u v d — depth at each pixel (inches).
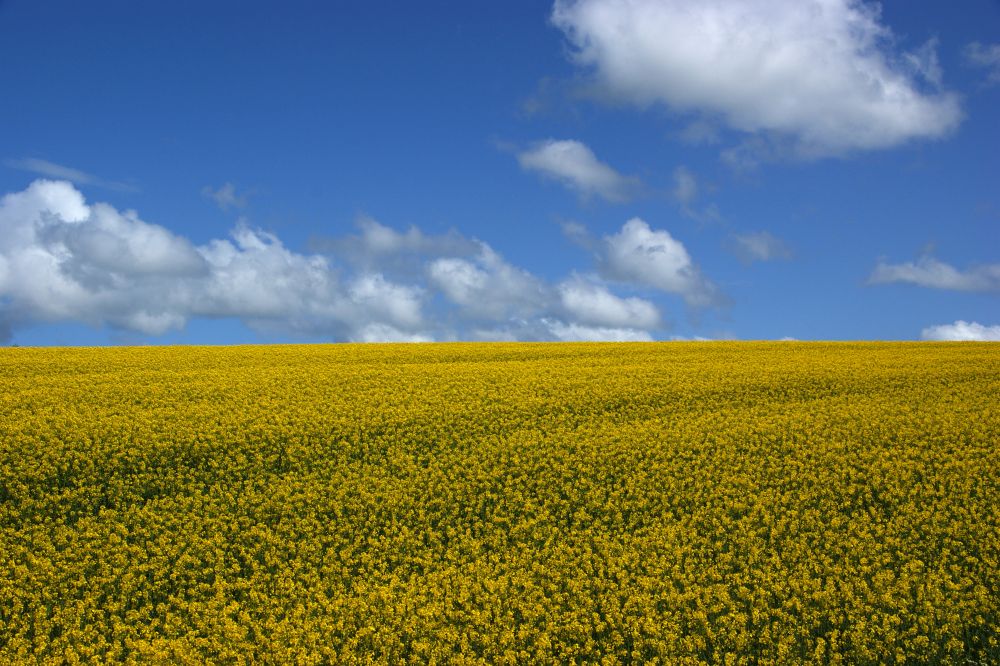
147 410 1026.7
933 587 581.0
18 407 1029.8
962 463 825.5
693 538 687.7
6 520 700.0
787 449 907.4
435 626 553.3
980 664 502.6
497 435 974.4
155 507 748.6
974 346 1902.1
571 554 661.9
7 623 549.0
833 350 1786.4
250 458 878.4
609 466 861.2
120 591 598.9
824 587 601.6
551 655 527.8
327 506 759.7
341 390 1184.2
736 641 529.7
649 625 541.6
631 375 1327.5
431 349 1787.6
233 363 1501.0
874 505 753.0
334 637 543.2
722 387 1221.1
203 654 522.6
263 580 622.8
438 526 727.7
